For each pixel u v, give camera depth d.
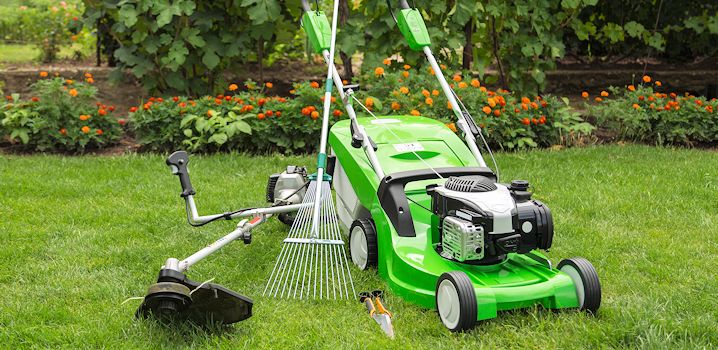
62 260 4.84
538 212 3.95
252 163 7.20
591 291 3.90
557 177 6.77
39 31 11.61
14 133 7.52
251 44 8.91
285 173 5.62
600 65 11.22
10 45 12.48
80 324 3.92
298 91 7.61
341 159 5.05
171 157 4.44
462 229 3.81
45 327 3.86
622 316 3.87
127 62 8.29
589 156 7.56
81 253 4.97
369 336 3.81
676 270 4.66
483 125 7.59
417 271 4.09
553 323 3.84
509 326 3.83
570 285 3.95
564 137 8.26
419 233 4.34
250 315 3.79
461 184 4.06
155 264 4.78
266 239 5.27
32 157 7.43
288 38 9.26
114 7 8.29
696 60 11.43
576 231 5.38
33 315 4.00
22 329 3.84
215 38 8.49
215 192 6.29
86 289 4.37
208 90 8.83
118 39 8.70
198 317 3.85
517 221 3.89
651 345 3.57
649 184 6.54
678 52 10.92
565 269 4.07
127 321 3.93
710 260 4.84
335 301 4.20
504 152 7.80
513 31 8.66
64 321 3.98
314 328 3.90
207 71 8.92
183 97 7.99
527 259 4.24
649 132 8.34
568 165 7.19
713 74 10.70
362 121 5.32
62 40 11.00
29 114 7.60
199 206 5.95
